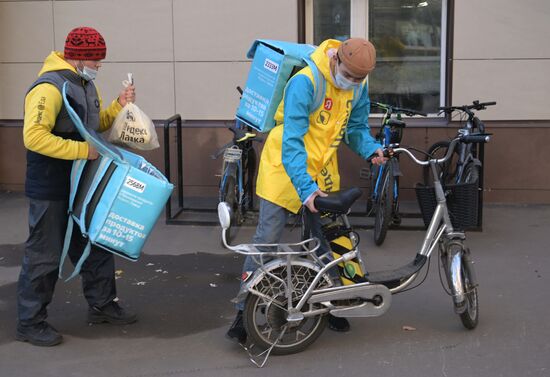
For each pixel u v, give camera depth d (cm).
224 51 743
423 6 741
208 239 640
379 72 759
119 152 407
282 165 401
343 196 378
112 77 761
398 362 403
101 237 404
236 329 422
